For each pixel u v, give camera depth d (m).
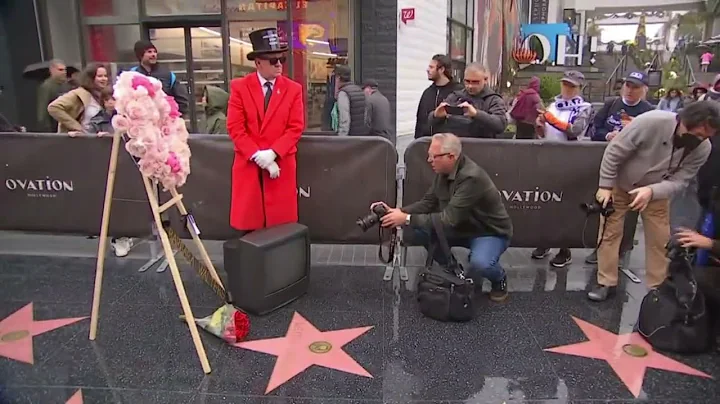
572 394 2.54
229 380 2.64
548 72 20.56
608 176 3.28
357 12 7.35
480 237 3.43
